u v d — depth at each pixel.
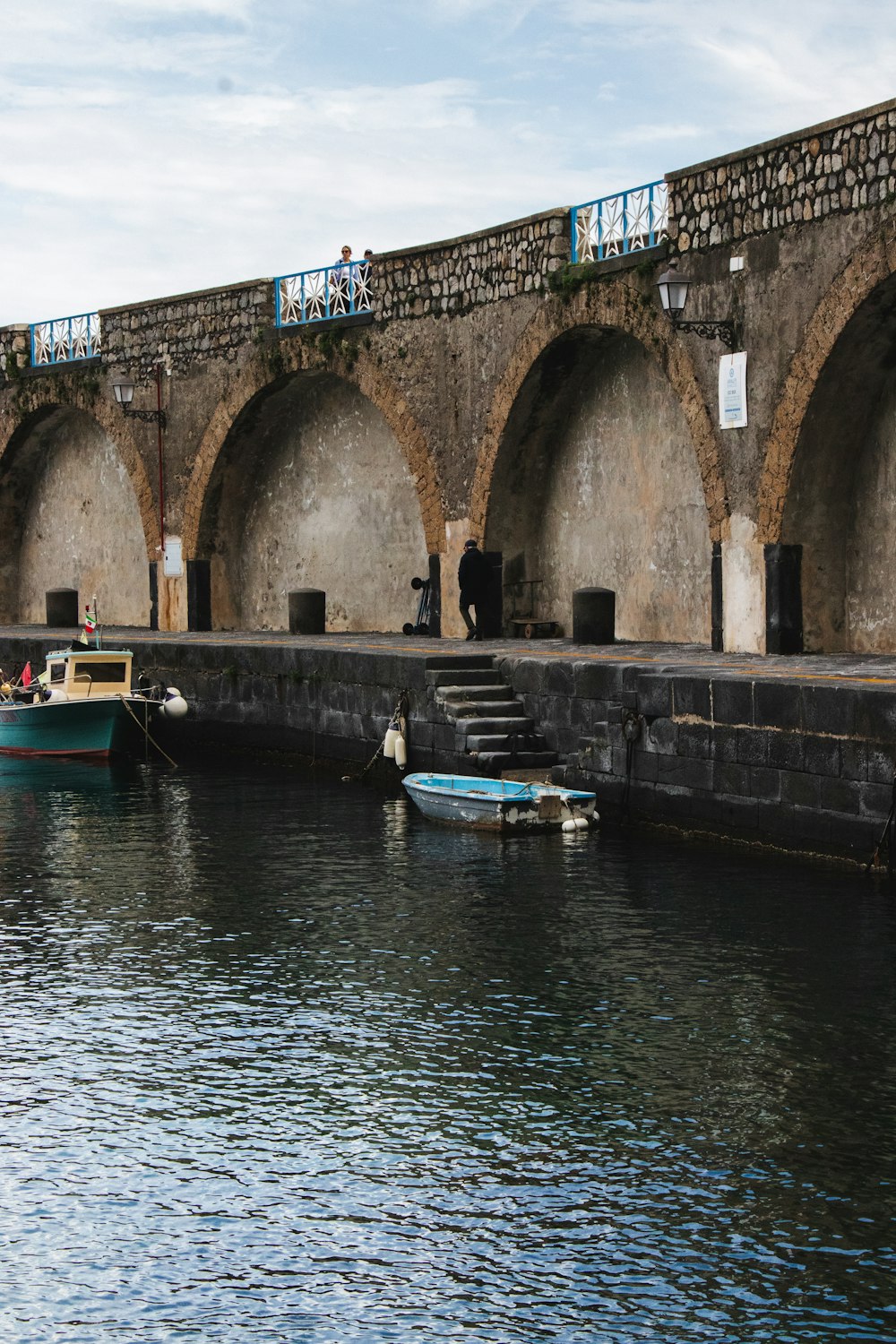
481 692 23.08
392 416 30.02
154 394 35.50
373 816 21.97
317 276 31.61
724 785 18.59
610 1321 8.87
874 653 22.39
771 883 16.81
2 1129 11.27
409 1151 10.84
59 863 19.53
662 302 23.44
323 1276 9.35
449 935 15.75
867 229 20.58
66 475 39.88
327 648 26.47
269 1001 13.92
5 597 41.75
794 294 21.86
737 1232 9.70
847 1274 9.23
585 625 25.84
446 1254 9.55
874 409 22.08
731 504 23.30
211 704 29.36
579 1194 10.20
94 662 29.11
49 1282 9.32
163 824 21.97
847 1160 10.55
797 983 13.85
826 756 17.06
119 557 38.44
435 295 28.89
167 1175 10.58
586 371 27.38
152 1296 9.17
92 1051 12.74
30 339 39.25
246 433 33.97
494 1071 12.18
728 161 22.84
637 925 15.77
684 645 25.22
